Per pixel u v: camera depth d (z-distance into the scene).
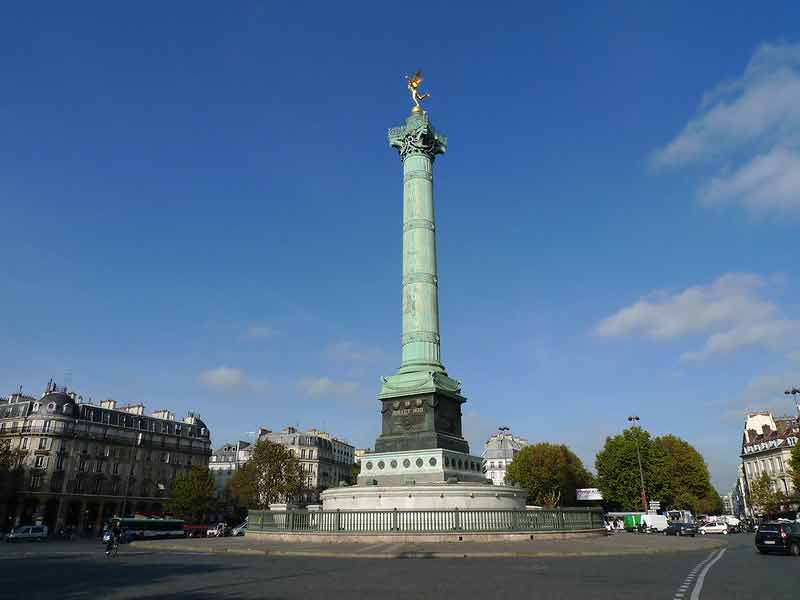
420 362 42.47
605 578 18.39
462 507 36.00
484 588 15.87
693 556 28.61
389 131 49.50
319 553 26.81
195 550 32.34
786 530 30.53
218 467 138.25
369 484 39.91
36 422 89.81
